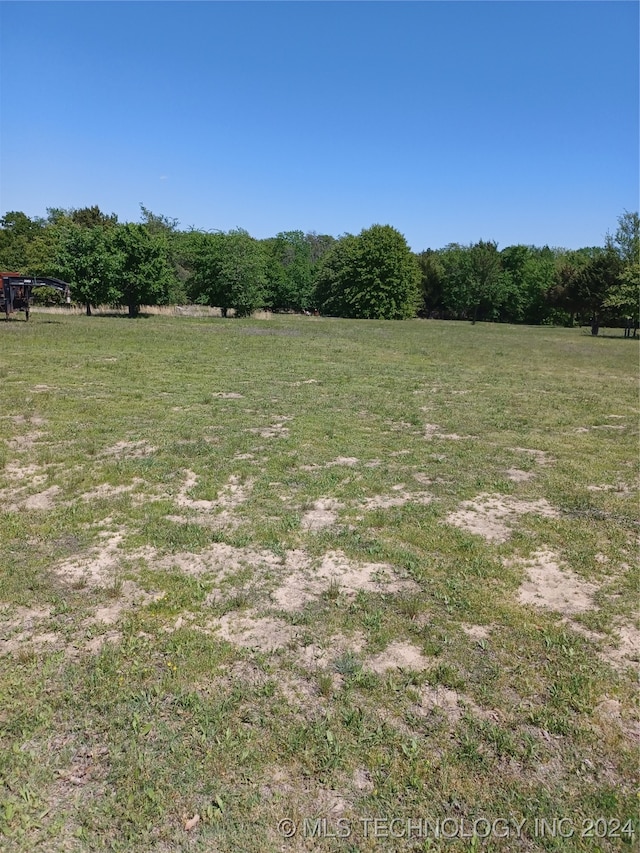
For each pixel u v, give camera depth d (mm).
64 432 8344
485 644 3717
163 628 3799
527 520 5785
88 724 2957
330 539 5184
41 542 4973
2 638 3654
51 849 2312
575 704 3201
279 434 8789
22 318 28422
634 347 30391
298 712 3080
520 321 67688
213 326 31156
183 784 2621
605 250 45812
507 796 2625
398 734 2943
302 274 66750
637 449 8727
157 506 5797
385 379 14938
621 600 4312
